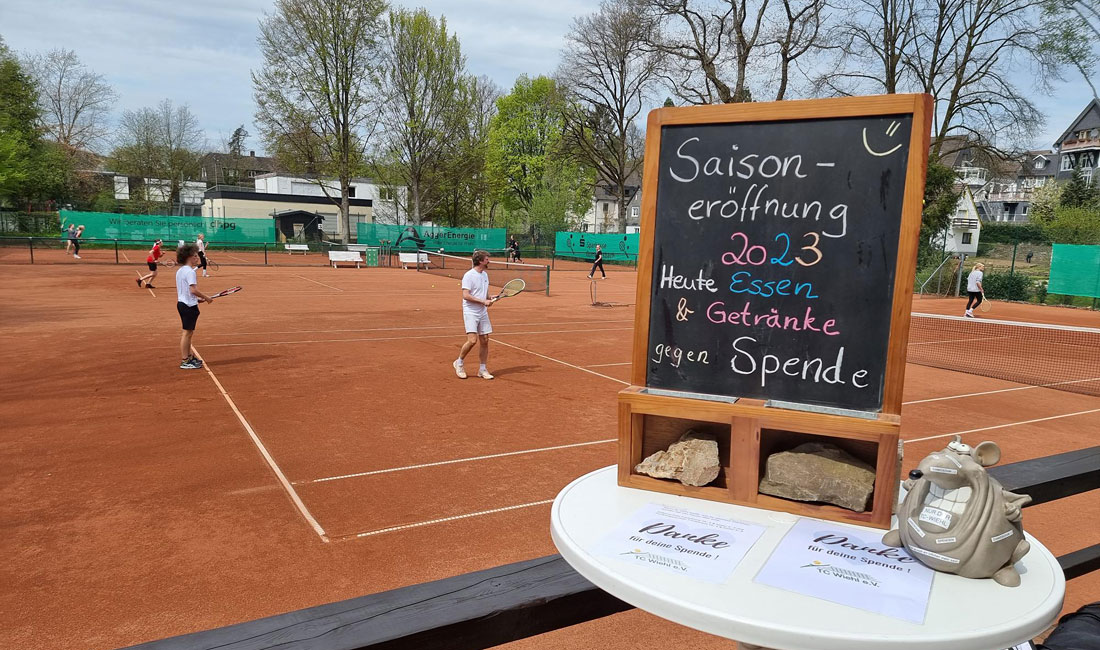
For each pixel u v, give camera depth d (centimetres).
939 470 143
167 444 673
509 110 6075
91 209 5338
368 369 1069
